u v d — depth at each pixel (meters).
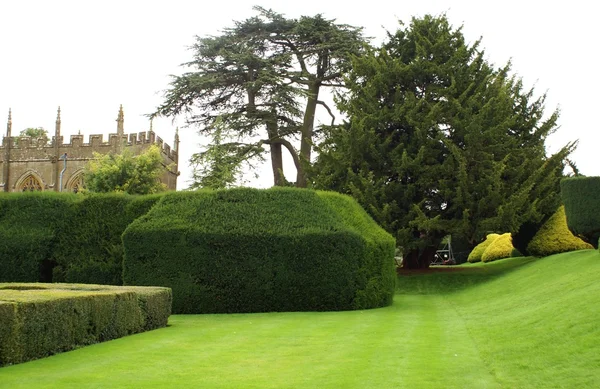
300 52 33.53
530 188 23.97
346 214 18.50
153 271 16.70
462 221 24.38
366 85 28.19
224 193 18.11
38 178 53.06
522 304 13.38
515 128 28.50
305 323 13.14
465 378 7.05
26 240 19.09
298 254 16.47
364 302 16.69
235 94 34.03
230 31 33.91
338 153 26.75
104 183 34.59
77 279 18.70
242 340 10.38
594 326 8.38
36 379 7.06
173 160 54.28
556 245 25.20
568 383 6.46
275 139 34.22
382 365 7.85
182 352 9.06
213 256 16.53
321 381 6.95
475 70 28.08
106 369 7.71
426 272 27.25
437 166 24.89
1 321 7.84
